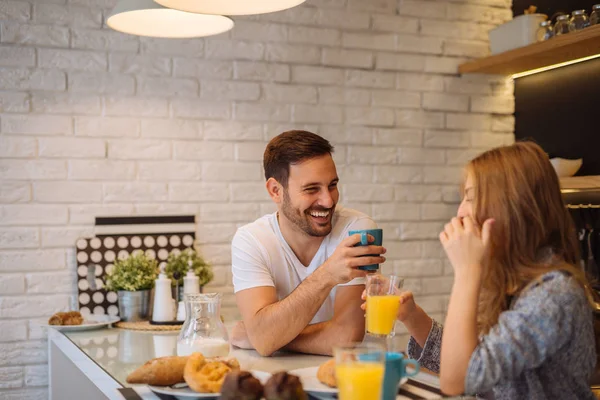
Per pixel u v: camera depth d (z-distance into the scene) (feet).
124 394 4.88
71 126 9.73
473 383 4.18
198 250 10.32
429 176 11.56
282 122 10.73
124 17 7.18
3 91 9.45
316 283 6.04
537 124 11.53
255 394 4.03
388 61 11.30
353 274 5.95
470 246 4.45
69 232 9.73
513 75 12.02
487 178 4.66
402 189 11.39
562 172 10.32
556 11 11.10
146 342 7.29
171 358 4.91
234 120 10.49
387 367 4.14
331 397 4.44
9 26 9.46
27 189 9.55
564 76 10.92
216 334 5.87
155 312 8.55
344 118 11.06
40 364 9.59
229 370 4.72
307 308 6.06
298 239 6.79
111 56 9.91
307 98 10.85
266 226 6.90
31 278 9.57
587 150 10.46
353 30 11.09
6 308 9.46
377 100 11.25
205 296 5.89
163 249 10.12
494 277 4.65
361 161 11.16
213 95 10.39
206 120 10.36
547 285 4.33
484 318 4.76
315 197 6.48
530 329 4.18
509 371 4.17
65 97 9.71
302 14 10.80
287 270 6.79
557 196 4.65
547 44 9.95
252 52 10.55
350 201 11.10
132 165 10.02
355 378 3.75
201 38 10.31
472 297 4.38
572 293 4.28
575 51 10.05
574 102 10.72
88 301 9.73
